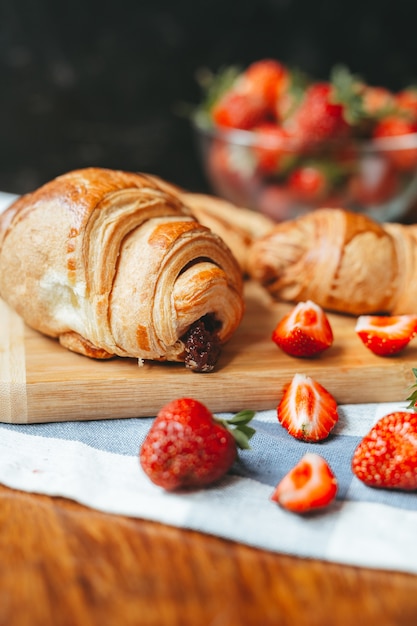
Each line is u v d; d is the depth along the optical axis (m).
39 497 0.39
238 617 0.34
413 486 0.39
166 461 0.38
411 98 0.67
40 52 0.84
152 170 0.89
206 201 0.61
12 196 0.65
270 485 0.40
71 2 0.82
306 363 0.46
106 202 0.45
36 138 0.88
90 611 0.34
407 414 0.40
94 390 0.44
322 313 0.47
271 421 0.45
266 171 0.64
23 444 0.43
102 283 0.44
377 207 0.65
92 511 0.38
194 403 0.39
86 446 0.42
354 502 0.39
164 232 0.45
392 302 0.51
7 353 0.47
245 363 0.46
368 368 0.46
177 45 0.85
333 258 0.50
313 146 0.62
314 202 0.64
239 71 0.86
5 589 0.35
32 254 0.46
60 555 0.36
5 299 0.48
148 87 0.86
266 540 0.37
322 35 0.84
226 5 0.83
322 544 0.36
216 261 0.46
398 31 0.83
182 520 0.37
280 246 0.52
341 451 0.42
